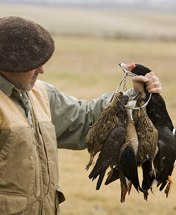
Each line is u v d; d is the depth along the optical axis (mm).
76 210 10859
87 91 30516
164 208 11414
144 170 4406
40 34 3824
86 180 13477
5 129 3809
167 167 4434
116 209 11180
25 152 3852
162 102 4613
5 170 3795
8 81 3949
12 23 3779
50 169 4125
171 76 36062
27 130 3910
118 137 4137
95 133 4246
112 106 4230
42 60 3830
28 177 3863
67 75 36438
